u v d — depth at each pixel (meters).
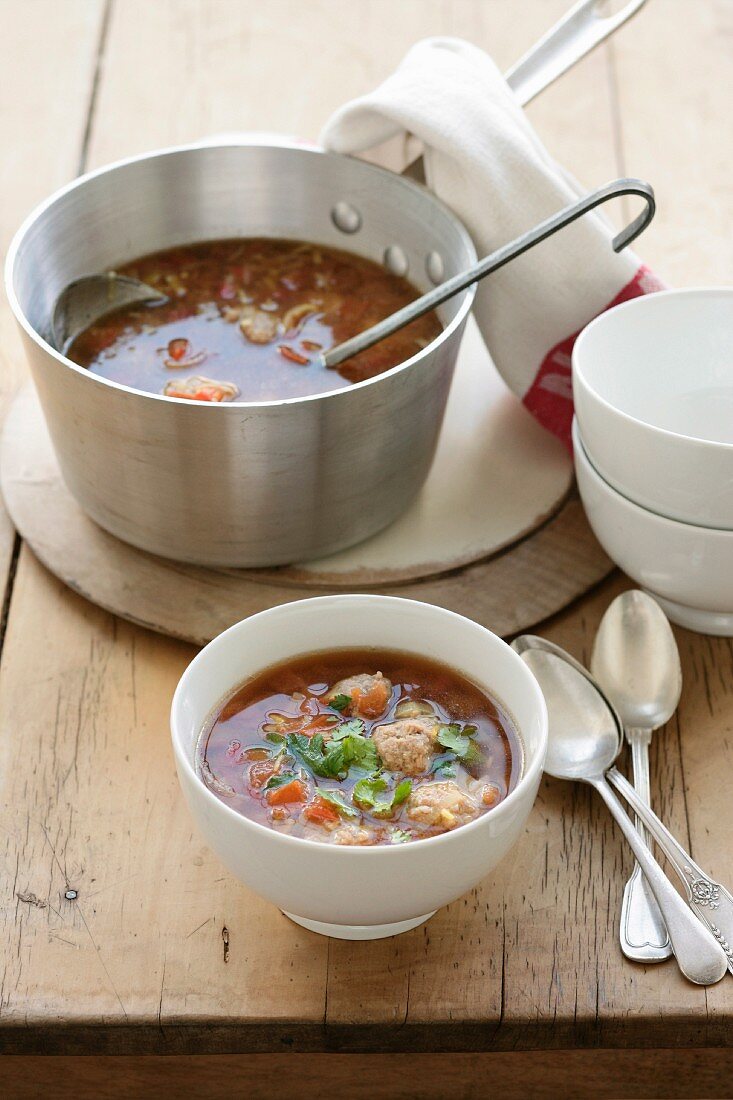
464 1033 0.98
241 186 1.28
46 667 1.11
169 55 1.58
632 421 1.05
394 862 0.91
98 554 1.17
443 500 1.20
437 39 1.27
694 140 1.49
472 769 0.98
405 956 0.99
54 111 1.51
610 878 1.02
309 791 0.97
